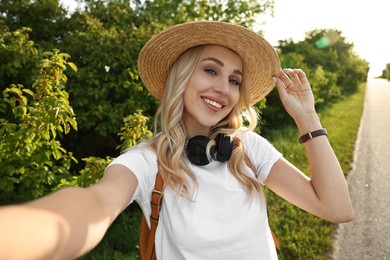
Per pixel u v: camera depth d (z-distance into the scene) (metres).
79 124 4.91
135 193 1.36
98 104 5.01
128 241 3.73
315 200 1.59
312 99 1.73
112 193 1.18
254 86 1.90
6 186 3.07
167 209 1.40
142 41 5.28
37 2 7.66
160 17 9.24
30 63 4.59
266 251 1.47
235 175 1.55
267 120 10.17
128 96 5.18
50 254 0.74
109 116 4.95
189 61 1.63
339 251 4.05
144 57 1.77
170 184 1.42
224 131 1.65
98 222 0.97
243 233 1.42
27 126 2.87
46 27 7.78
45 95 2.95
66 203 0.91
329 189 1.57
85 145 5.52
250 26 10.06
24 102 2.97
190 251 1.37
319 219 4.68
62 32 7.90
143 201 1.43
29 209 0.77
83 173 3.08
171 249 1.40
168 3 9.77
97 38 5.32
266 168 1.68
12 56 4.54
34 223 0.74
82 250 0.87
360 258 3.94
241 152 1.60
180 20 9.20
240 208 1.46
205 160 1.50
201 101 1.60
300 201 1.63
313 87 13.66
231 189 1.48
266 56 1.71
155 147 1.52
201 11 9.85
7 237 0.66
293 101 1.72
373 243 4.26
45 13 7.81
